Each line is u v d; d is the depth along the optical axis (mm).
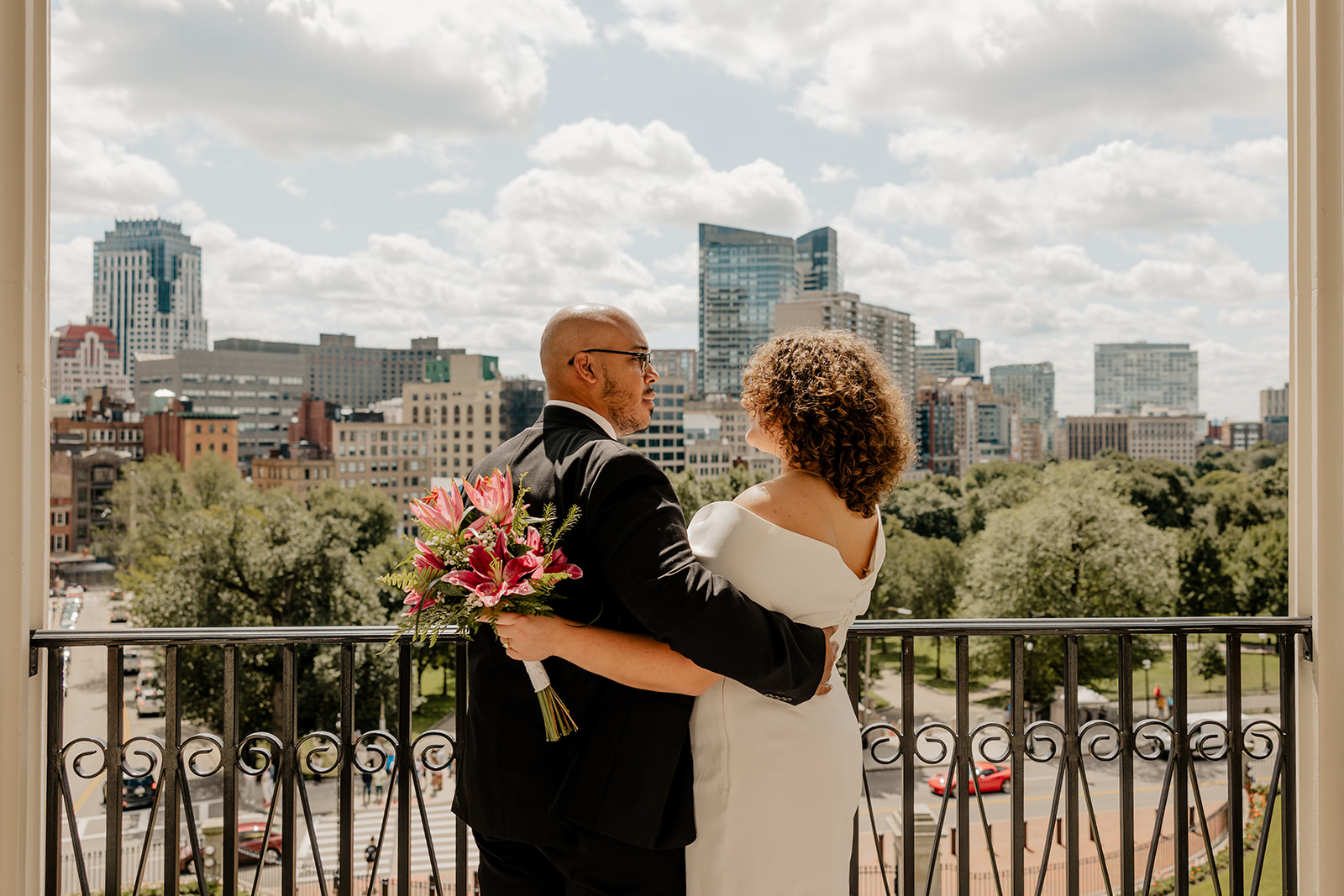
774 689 1368
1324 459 2068
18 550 1956
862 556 1573
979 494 46875
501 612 1380
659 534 1344
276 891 13664
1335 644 2074
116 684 2064
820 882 1509
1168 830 14016
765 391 1554
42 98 2045
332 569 23703
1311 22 2070
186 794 2064
